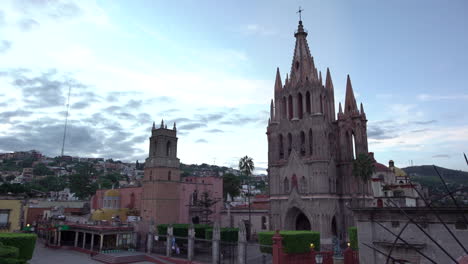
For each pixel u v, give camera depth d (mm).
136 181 129125
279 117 88062
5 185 138000
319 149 77500
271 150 86312
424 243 27312
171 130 90500
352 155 82250
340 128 84000
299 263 46594
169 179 87500
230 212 95812
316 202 75000
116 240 66438
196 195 93938
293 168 81125
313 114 80375
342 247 70688
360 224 31266
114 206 99188
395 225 29297
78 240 78688
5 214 67312
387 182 103250
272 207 82750
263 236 51344
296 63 89625
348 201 79375
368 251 30188
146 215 85312
